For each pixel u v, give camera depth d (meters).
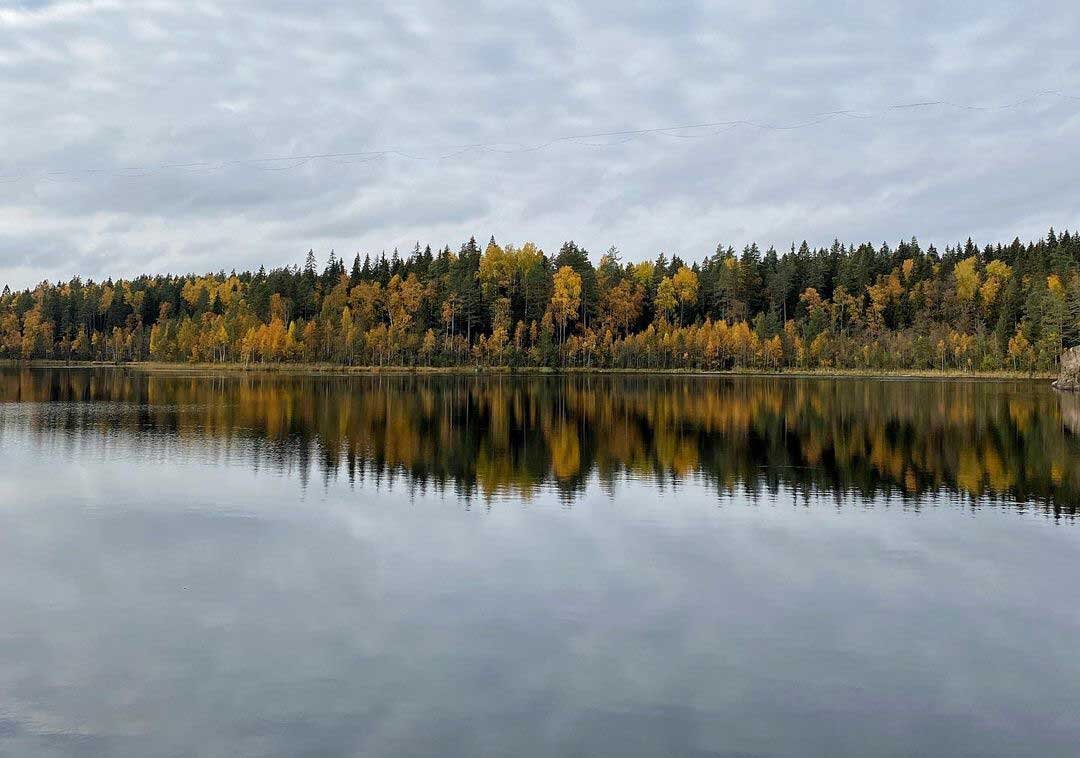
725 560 23.36
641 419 63.19
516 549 24.30
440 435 52.06
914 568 22.72
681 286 192.50
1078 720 14.23
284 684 15.17
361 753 12.81
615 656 16.58
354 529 26.58
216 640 17.23
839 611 19.33
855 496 32.53
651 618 18.70
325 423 59.31
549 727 13.66
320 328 169.25
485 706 14.38
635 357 167.00
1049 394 95.69
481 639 17.38
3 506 29.94
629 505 30.61
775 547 24.77
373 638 17.36
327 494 32.34
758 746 13.20
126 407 73.06
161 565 22.56
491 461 41.19
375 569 22.23
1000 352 149.12
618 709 14.34
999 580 21.72
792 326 171.12
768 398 87.56
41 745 13.05
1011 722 14.12
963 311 177.38
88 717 13.95
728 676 15.73
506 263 181.62
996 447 47.16
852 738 13.50
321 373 150.62
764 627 18.25
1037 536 26.25
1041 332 143.75
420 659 16.33
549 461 41.31
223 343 177.00
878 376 152.00
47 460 40.84
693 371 163.88
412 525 27.19
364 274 199.38
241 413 67.25
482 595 20.17
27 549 24.06
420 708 14.27
